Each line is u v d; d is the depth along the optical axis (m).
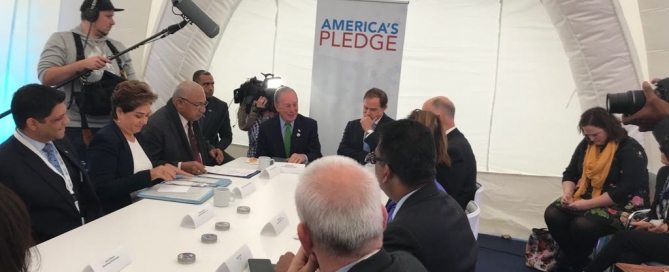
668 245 2.79
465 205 2.72
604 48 3.98
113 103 2.55
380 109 3.93
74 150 2.35
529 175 4.59
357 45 4.45
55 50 2.97
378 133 1.64
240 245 1.73
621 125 3.49
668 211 2.83
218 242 1.74
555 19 4.10
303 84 4.96
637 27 4.04
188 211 2.09
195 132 3.25
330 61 4.49
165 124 2.96
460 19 4.60
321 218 1.01
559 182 4.52
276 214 1.98
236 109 5.15
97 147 2.46
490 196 4.70
